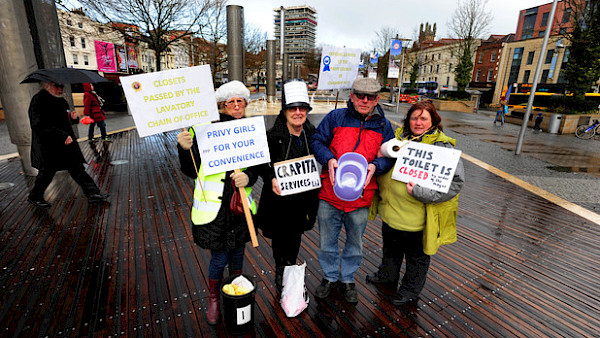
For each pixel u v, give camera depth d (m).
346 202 2.32
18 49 5.04
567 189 5.73
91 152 7.59
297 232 2.46
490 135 12.43
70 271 2.84
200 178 2.09
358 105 2.23
